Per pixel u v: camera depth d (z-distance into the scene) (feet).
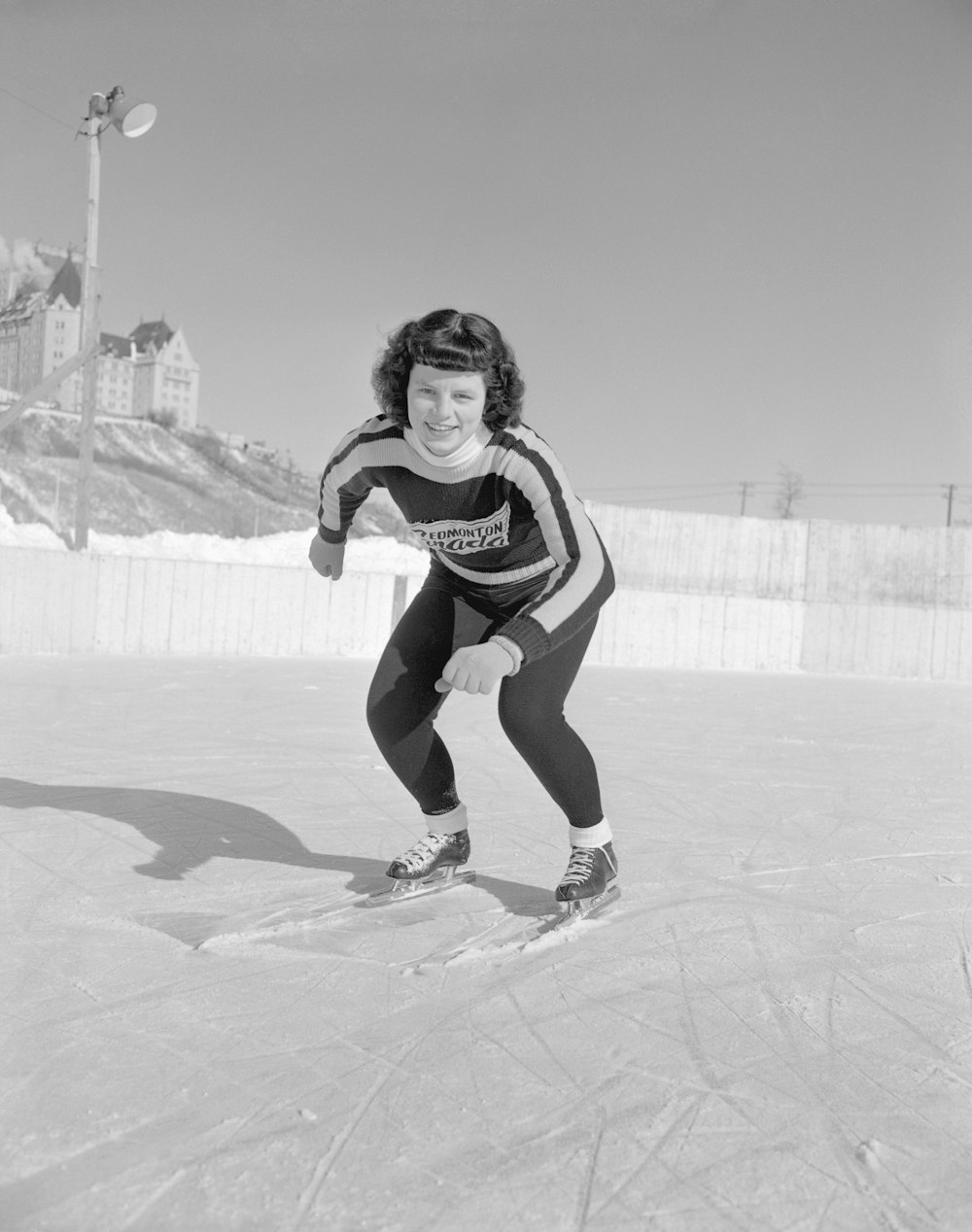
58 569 33.40
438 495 6.87
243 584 38.17
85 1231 3.47
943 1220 3.64
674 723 21.76
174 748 14.83
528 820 10.65
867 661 51.42
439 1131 4.20
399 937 6.79
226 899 7.55
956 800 12.96
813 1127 4.30
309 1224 3.53
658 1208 3.68
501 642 6.28
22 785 11.51
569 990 5.88
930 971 6.36
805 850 9.75
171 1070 4.71
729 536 56.90
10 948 6.34
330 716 19.90
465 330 6.29
